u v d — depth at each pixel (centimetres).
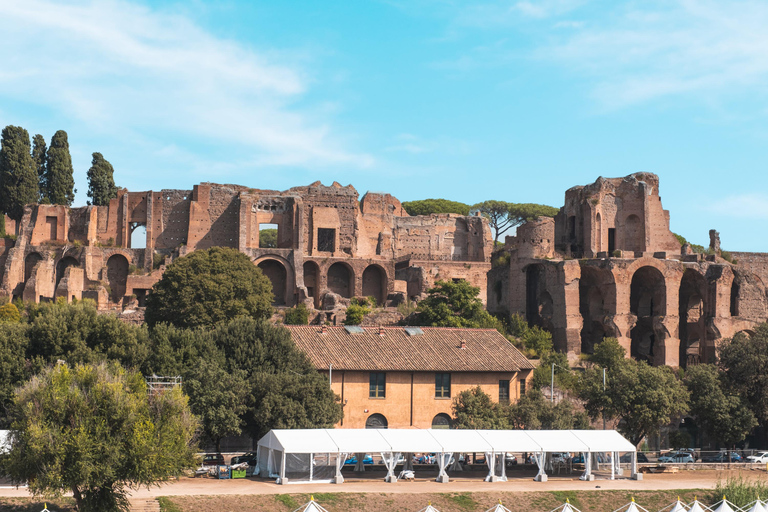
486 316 11156
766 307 12331
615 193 13600
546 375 9719
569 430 7638
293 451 6444
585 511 6369
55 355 7562
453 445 6888
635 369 8794
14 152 14450
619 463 7725
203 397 7131
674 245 13662
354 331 8912
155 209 13412
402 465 7531
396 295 12650
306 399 7419
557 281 11869
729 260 13438
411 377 8469
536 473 7531
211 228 13325
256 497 5953
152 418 5638
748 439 10375
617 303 11725
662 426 9819
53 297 12519
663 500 6644
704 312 12150
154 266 12975
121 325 7931
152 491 6053
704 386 9244
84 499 5350
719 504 6397
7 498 5631
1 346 7400
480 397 8219
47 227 13162
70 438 5191
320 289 13075
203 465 7019
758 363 9494
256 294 10412
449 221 15200
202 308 9750
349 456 7288
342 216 13850
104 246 13150
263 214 13412
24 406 5372
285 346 8012
